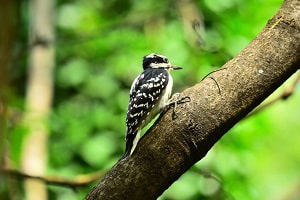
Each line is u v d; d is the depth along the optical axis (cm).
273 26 632
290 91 992
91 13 1402
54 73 1324
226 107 611
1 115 898
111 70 1297
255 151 1276
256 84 613
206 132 609
